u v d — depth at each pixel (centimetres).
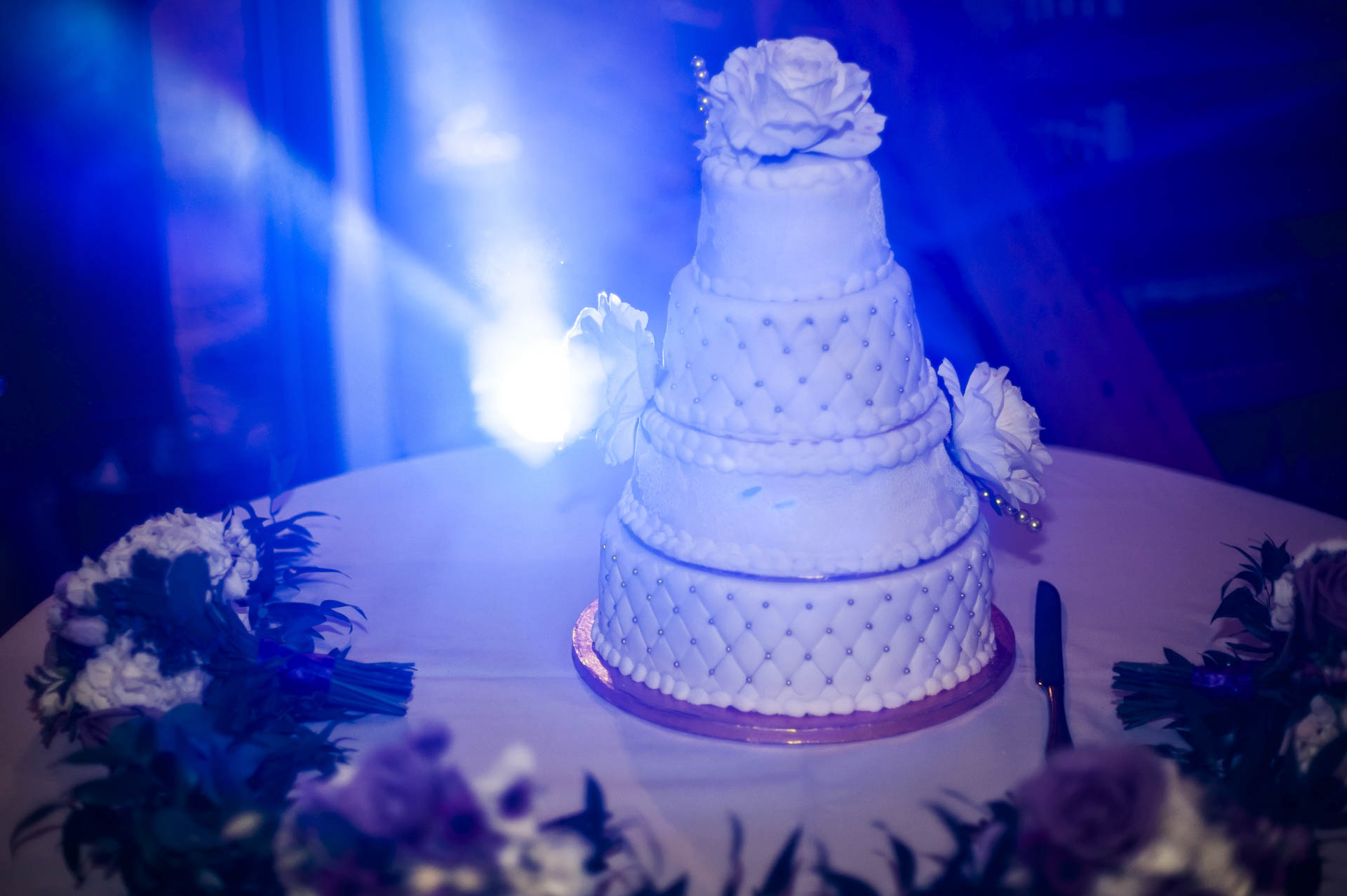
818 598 237
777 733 239
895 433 243
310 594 314
